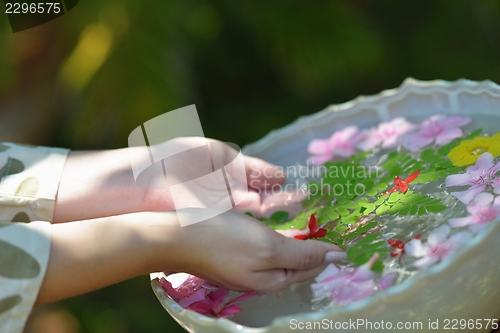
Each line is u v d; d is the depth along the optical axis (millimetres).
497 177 1453
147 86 2389
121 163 1609
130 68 2389
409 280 1328
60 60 2791
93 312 2736
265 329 1339
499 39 3301
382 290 1349
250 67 3301
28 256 1424
